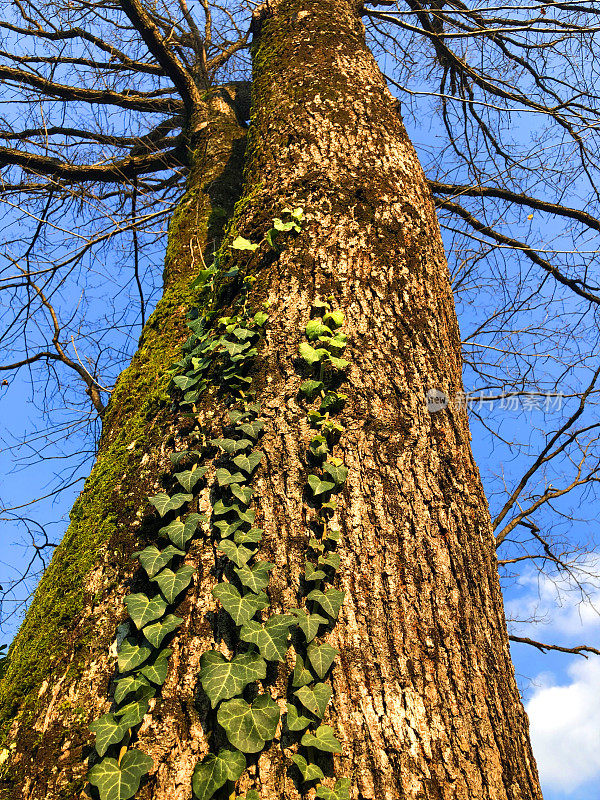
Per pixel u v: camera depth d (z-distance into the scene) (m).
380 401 1.81
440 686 1.47
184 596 1.56
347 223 2.11
